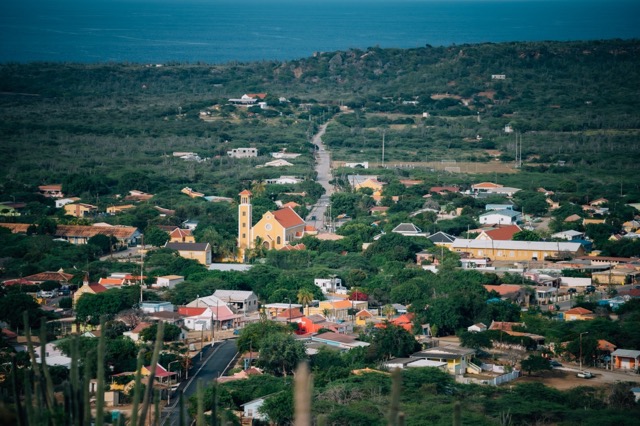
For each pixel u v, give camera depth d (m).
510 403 151.62
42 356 75.88
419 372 164.25
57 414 71.44
